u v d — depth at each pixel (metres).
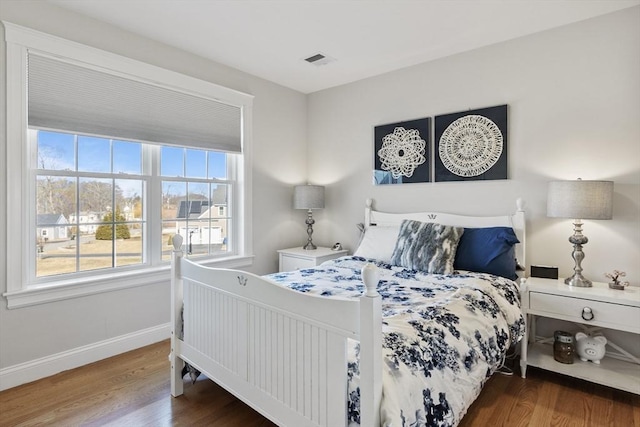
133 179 2.73
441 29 2.54
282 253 3.60
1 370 2.07
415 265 2.49
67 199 2.41
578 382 2.19
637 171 2.24
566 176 2.48
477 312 1.76
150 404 1.93
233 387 1.66
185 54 2.92
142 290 2.73
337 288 2.05
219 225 3.32
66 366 2.32
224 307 1.70
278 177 3.73
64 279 2.38
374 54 2.96
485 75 2.81
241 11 2.31
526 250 2.63
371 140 3.48
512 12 2.31
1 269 2.08
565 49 2.47
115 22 2.46
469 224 2.82
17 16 2.10
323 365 1.24
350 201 3.67
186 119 2.96
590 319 2.02
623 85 2.28
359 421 1.14
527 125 2.63
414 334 1.37
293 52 2.94
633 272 2.25
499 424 1.77
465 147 2.89
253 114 3.47
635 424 1.77
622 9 2.27
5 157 2.09
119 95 2.56
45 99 2.22
